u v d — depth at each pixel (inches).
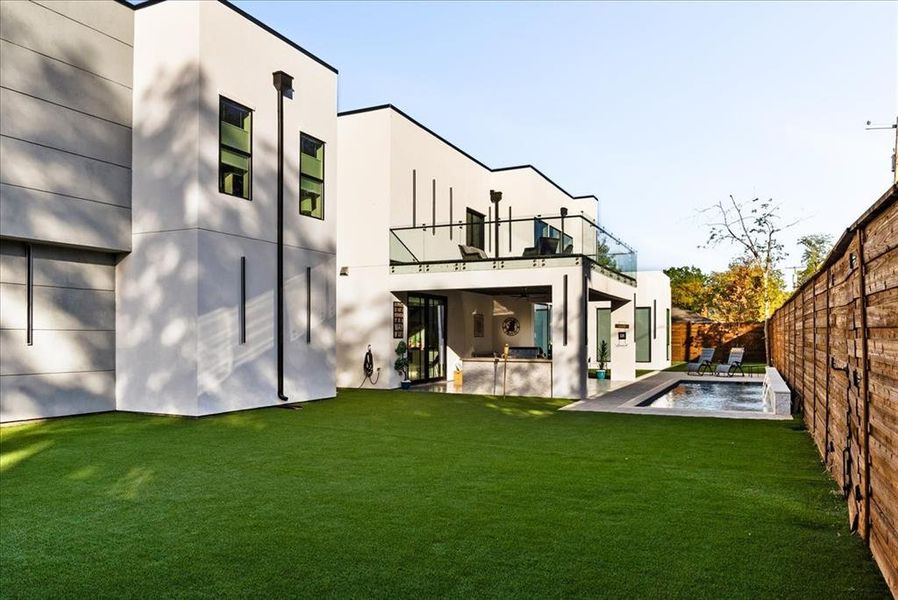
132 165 415.2
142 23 414.0
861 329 161.2
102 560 149.0
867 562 146.4
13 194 348.2
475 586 133.2
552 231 554.9
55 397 382.3
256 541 161.6
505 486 217.5
